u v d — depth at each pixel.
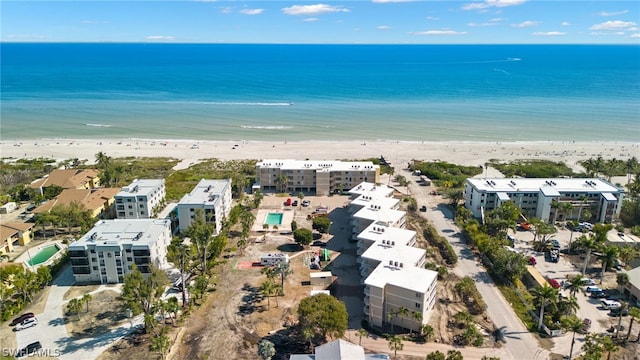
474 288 128.00
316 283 135.50
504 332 112.62
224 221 176.38
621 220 179.88
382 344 108.50
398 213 157.00
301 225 177.88
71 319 117.88
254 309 122.50
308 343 108.38
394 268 118.94
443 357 95.81
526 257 143.00
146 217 173.62
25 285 123.81
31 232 164.62
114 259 132.38
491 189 182.25
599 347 96.25
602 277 134.38
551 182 189.25
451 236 168.75
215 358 104.06
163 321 116.25
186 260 128.62
